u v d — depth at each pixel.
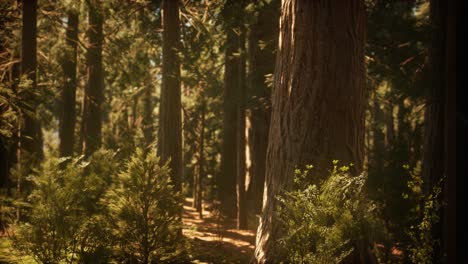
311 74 7.55
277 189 7.66
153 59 20.14
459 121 5.23
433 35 11.68
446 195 5.41
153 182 8.05
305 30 7.63
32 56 11.88
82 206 8.17
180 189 12.66
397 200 10.77
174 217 8.18
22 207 9.64
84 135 18.64
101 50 17.72
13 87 10.52
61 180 7.91
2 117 10.27
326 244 6.11
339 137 7.46
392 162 12.60
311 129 7.48
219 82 20.19
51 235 7.45
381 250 9.66
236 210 18.91
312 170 7.36
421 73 13.64
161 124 12.80
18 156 13.07
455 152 5.25
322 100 7.50
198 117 20.42
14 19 12.46
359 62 7.80
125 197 7.95
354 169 7.50
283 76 7.87
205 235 14.12
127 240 7.88
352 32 7.71
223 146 20.27
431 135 11.28
